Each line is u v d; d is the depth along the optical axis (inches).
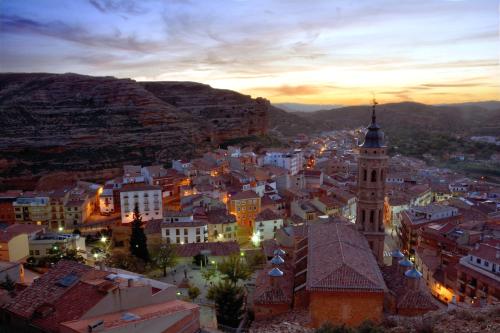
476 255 3161.9
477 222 4517.7
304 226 3784.5
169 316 1487.5
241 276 3159.5
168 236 4362.7
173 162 7529.5
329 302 1913.1
